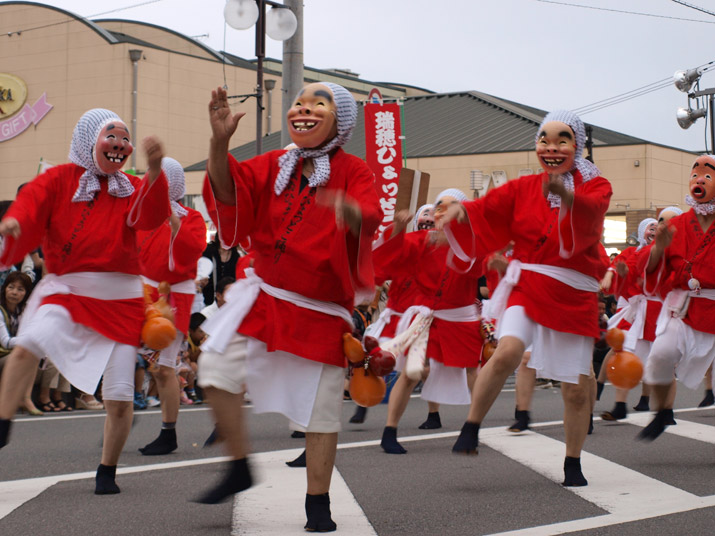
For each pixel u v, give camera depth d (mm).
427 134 32812
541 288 5402
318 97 4402
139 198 5160
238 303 4348
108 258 5238
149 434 7977
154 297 6938
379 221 4266
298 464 6340
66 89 37969
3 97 38812
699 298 6602
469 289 7945
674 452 6930
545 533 4422
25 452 6965
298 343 4305
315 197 4344
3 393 5051
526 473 6078
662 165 29547
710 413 9547
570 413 5602
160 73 38062
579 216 5195
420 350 6652
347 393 11375
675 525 4586
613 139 32906
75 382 5164
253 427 8531
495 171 29547
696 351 6582
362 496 5332
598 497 5273
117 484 5668
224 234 4352
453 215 5477
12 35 38719
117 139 5254
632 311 9500
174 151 38469
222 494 4305
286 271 4312
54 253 5270
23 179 38500
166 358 6871
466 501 5188
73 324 5199
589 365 5562
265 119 41094
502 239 5609
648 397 10000
